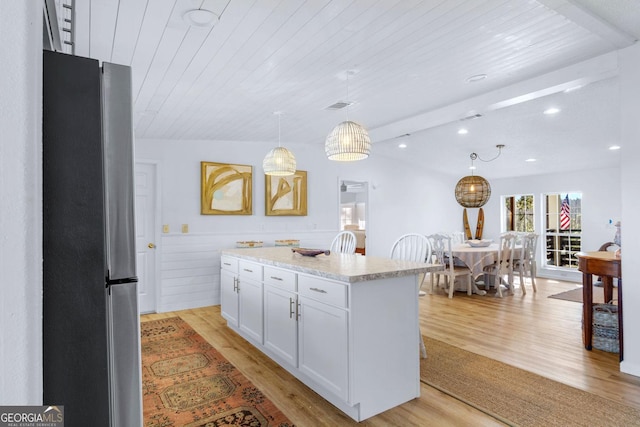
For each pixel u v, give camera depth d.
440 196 7.86
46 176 0.97
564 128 4.89
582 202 6.85
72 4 1.62
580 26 2.37
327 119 4.43
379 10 2.08
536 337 3.59
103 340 1.02
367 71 2.95
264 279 3.08
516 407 2.29
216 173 5.16
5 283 0.47
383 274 2.24
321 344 2.38
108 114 1.06
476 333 3.72
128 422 1.08
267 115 4.10
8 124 0.48
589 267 3.20
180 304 4.92
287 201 5.74
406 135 5.34
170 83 3.02
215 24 2.12
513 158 6.48
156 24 2.10
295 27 2.21
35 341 0.50
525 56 2.86
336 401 2.34
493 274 5.79
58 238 0.97
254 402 2.41
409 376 2.40
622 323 2.88
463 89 3.55
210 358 3.16
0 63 0.48
